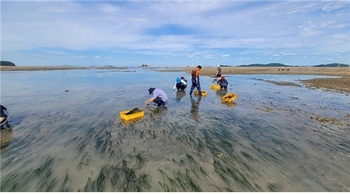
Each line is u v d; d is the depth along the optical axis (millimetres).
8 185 5355
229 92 21219
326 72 65625
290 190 5219
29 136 8594
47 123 10305
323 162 6621
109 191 5141
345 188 5312
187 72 69500
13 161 6551
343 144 8008
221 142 8125
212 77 42344
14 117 11406
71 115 11797
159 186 5344
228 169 6160
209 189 5238
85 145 7695
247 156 6980
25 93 20016
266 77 45531
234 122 10711
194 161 6609
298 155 7086
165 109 13352
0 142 7984
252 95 19484
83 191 5129
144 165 6328
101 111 12742
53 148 7465
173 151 7285
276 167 6297
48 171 5977
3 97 17766
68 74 55344
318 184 5477
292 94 20391
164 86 26203
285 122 10773
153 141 8109
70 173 5879
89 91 21547
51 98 17312
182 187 5312
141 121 10641
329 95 19938
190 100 16547
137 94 19469
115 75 52062
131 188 5262
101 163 6422
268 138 8586
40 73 59188
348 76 47844
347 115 12328
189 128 9680
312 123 10617
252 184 5453
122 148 7457
